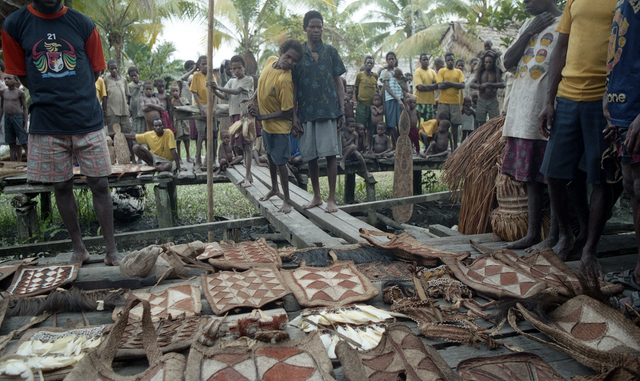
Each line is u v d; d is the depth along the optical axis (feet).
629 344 6.66
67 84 10.08
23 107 27.58
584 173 11.10
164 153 26.43
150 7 47.24
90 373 6.07
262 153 29.71
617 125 8.38
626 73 8.16
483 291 8.96
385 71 31.63
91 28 10.44
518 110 11.82
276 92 15.83
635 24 7.97
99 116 10.78
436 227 17.01
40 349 7.02
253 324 7.19
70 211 11.03
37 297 8.89
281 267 10.74
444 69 32.30
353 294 8.90
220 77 35.29
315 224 16.89
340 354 6.18
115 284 9.70
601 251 11.75
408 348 6.51
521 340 7.50
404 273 10.40
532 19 11.83
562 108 10.24
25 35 9.82
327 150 16.26
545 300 8.02
